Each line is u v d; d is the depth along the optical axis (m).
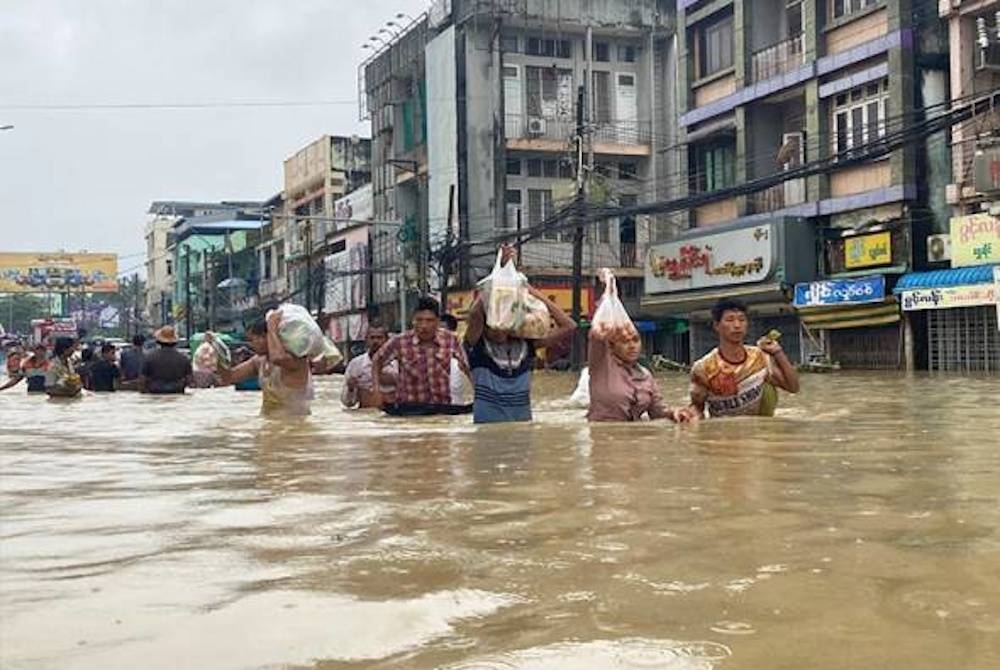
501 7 33.91
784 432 6.39
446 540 3.00
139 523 3.40
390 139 41.56
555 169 34.88
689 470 4.53
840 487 3.94
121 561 2.78
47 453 5.98
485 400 7.67
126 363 17.06
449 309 33.72
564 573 2.55
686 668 1.80
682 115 29.03
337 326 46.91
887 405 9.80
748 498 3.70
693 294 27.25
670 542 2.92
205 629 2.09
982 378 16.83
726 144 28.05
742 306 7.43
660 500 3.68
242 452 5.82
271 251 57.59
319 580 2.51
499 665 1.83
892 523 3.15
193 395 14.94
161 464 5.25
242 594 2.38
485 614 2.18
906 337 21.67
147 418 9.38
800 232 24.30
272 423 8.24
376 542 2.99
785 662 1.83
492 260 33.97
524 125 34.53
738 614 2.15
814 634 2.00
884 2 21.98
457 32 34.38
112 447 6.32
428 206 36.84
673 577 2.49
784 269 24.12
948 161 21.44
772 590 2.35
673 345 31.66
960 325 20.81
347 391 10.70
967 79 20.72
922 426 6.83
